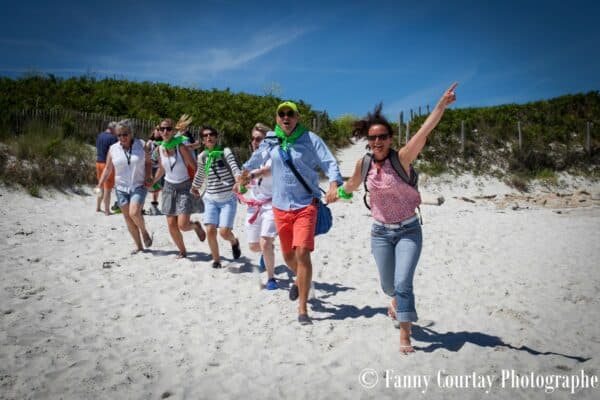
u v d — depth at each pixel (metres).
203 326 4.14
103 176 6.26
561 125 22.47
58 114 13.27
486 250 7.45
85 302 4.54
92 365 3.35
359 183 3.76
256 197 5.36
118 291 4.90
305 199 4.17
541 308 4.74
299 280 4.16
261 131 5.27
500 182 18.81
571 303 4.91
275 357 3.59
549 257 6.97
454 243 7.91
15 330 3.77
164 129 5.73
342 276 5.88
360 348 3.76
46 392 2.97
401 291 3.57
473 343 3.87
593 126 22.55
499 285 5.52
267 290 5.18
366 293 5.20
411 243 3.59
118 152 6.09
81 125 13.39
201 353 3.63
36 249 6.24
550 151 20.91
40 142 11.59
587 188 19.30
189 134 6.11
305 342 3.86
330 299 4.98
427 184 17.97
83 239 7.06
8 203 9.47
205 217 5.75
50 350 3.50
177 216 6.09
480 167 19.36
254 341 3.87
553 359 3.57
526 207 14.10
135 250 6.46
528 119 22.83
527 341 3.92
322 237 8.16
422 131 3.35
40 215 8.91
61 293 4.71
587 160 20.75
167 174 5.93
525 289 5.37
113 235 7.54
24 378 3.10
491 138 20.69
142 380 3.20
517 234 8.88
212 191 5.73
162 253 6.51
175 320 4.25
